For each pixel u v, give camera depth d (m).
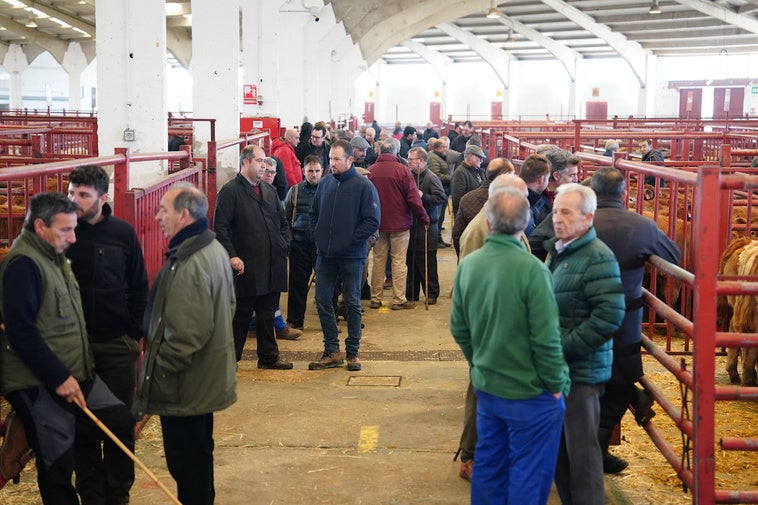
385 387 6.47
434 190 9.55
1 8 39.31
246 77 18.75
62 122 17.41
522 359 3.47
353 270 6.86
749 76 44.12
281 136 15.80
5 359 3.50
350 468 4.88
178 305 3.69
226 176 13.34
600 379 3.78
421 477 4.75
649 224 4.11
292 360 7.29
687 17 36.94
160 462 4.96
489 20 43.38
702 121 18.20
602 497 3.78
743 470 4.81
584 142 17.31
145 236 5.29
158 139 9.74
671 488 4.53
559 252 3.82
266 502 4.43
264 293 6.57
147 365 3.78
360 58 34.38
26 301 3.42
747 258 5.91
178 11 31.62
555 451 3.56
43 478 3.63
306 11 21.98
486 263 3.54
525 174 5.54
